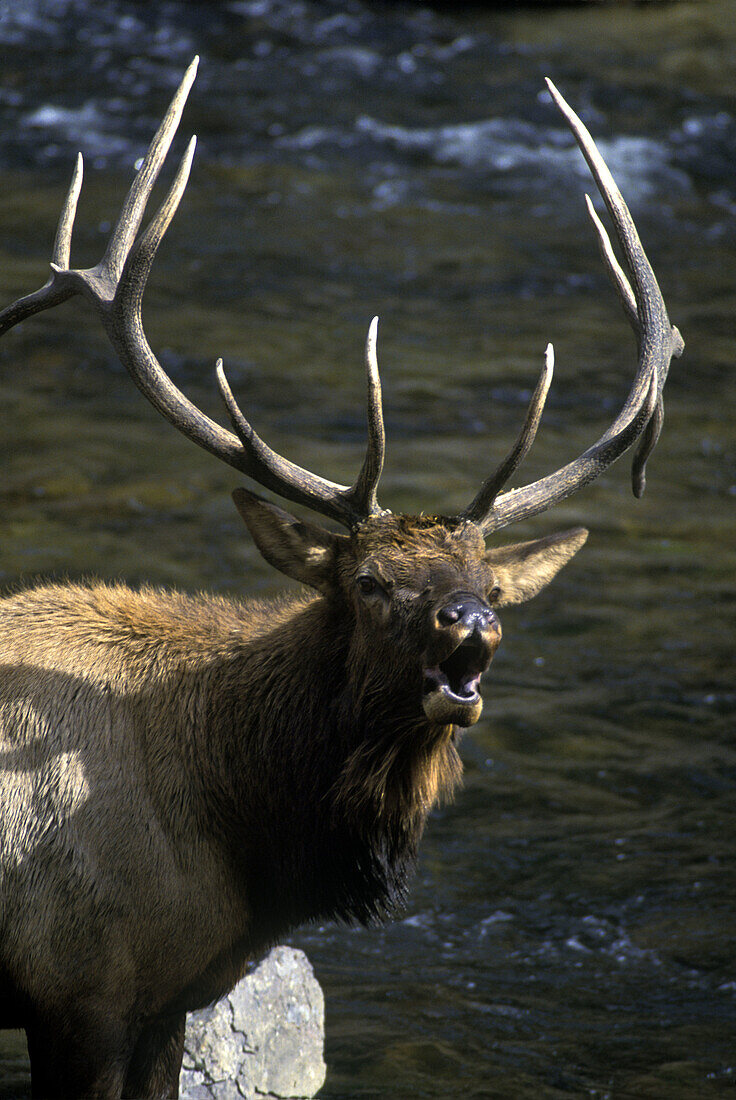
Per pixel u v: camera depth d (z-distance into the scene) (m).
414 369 35.94
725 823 19.50
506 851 18.86
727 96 59.44
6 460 29.34
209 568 25.52
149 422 32.12
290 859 13.14
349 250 43.88
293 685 13.20
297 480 13.30
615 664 23.56
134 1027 12.65
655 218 48.56
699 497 30.27
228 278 41.00
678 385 36.28
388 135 53.66
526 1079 14.44
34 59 58.06
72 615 13.69
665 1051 15.00
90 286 14.27
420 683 12.27
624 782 20.41
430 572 12.24
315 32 64.00
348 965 16.59
